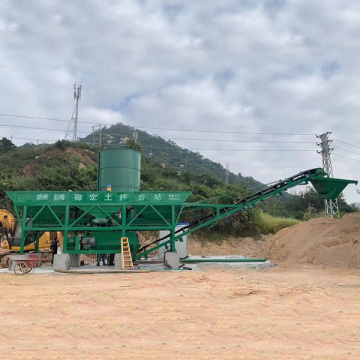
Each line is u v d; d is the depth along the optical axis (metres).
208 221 21.69
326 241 21.61
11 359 5.06
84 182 39.12
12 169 55.66
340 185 24.16
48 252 22.12
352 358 5.12
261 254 27.52
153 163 77.44
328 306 8.42
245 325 6.92
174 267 18.70
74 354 5.31
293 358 5.14
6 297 9.25
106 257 23.27
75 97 83.44
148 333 6.43
